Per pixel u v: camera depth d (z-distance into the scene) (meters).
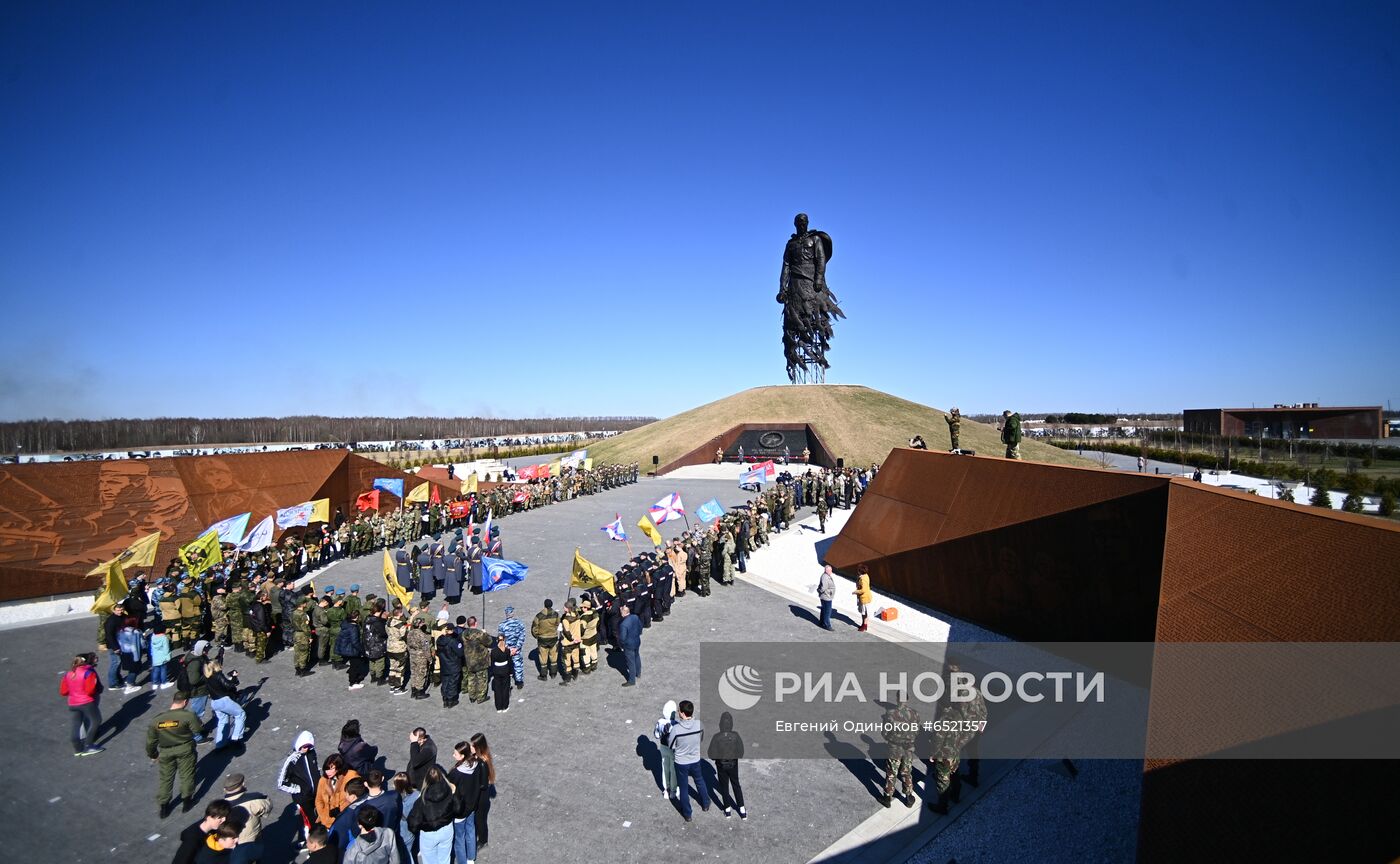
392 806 8.59
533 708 13.77
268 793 10.80
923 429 62.25
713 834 9.64
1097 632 14.78
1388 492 31.94
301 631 15.80
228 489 27.75
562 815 10.10
